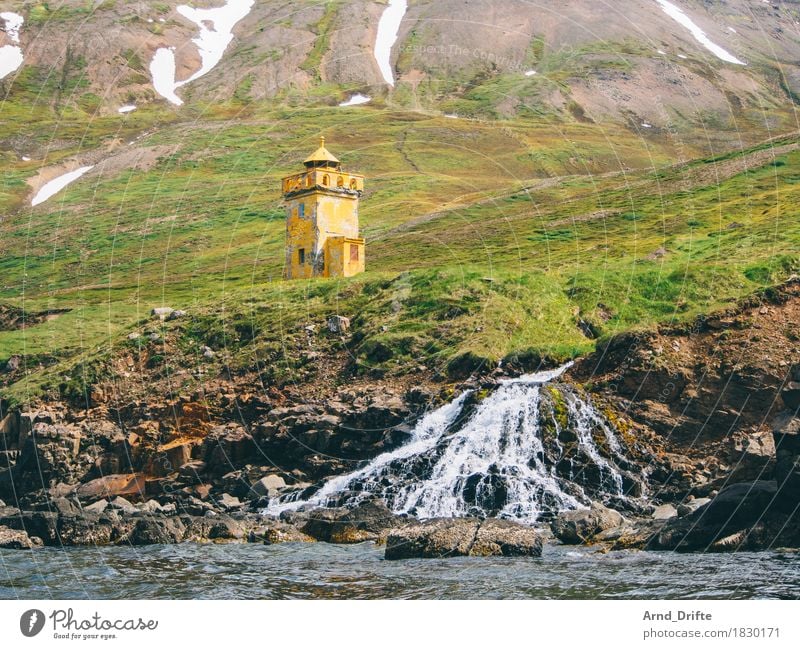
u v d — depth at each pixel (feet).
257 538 135.74
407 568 115.03
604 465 153.79
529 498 149.89
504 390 168.04
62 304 302.86
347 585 107.96
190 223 427.33
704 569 107.65
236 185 475.72
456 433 164.55
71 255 405.80
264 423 177.37
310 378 193.16
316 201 234.58
